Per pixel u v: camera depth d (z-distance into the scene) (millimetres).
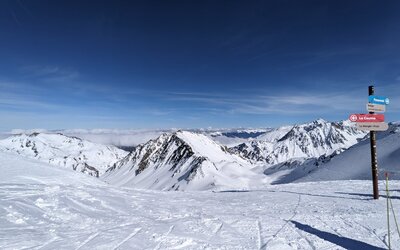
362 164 101125
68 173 28344
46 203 14828
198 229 12141
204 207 17938
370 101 19531
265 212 16141
